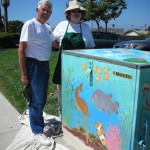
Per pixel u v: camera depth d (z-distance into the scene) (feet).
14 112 15.30
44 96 11.75
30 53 11.10
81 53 9.86
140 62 7.88
